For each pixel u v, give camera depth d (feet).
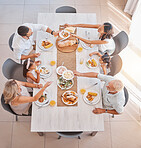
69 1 16.40
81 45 10.99
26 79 11.00
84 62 10.52
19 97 8.89
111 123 12.21
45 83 9.88
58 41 11.00
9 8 15.85
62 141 11.62
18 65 11.55
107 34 10.53
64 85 9.80
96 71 10.31
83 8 16.17
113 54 11.96
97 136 11.82
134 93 13.16
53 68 10.28
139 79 13.61
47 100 9.41
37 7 16.02
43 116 9.16
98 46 11.46
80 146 11.54
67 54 10.70
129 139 11.82
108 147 11.60
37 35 11.16
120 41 11.76
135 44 14.90
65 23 11.64
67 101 9.43
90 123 9.09
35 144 11.55
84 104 9.46
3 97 9.46
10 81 8.70
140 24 13.83
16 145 11.52
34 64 9.71
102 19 15.80
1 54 14.11
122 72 13.83
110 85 9.00
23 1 16.17
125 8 15.93
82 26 11.48
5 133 11.78
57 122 9.07
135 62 14.20
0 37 14.73
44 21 11.66
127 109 12.62
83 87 9.83
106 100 9.69
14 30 15.05
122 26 15.64
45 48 10.78
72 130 8.93
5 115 12.23
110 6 16.39
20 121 12.09
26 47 11.03
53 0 16.38
